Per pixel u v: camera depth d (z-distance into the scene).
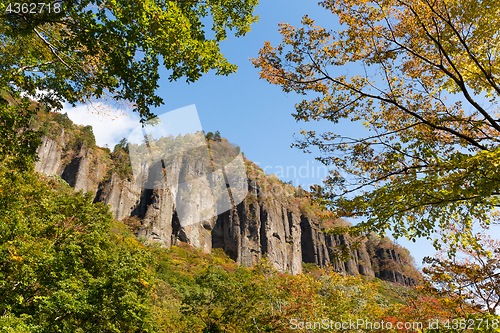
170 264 54.12
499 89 6.42
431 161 6.47
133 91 5.46
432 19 6.93
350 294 18.66
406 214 6.53
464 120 6.62
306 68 7.74
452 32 6.77
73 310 13.04
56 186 27.88
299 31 7.45
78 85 6.94
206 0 6.46
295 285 17.08
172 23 4.61
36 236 13.73
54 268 13.41
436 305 11.38
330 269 19.09
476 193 4.90
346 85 7.64
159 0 5.18
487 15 6.18
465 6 6.21
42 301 12.57
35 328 11.52
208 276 19.95
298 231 110.12
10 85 7.60
